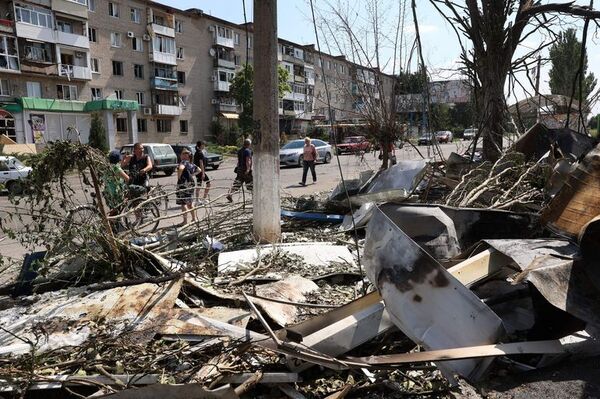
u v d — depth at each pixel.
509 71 9.84
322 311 3.91
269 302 3.89
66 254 4.86
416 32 7.02
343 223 7.25
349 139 10.71
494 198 6.78
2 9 32.25
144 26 42.00
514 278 3.18
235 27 51.00
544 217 4.30
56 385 2.72
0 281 5.20
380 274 3.21
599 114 11.98
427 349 2.95
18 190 4.62
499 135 9.55
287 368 2.95
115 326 3.49
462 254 3.74
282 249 5.62
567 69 13.16
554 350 2.99
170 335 3.27
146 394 2.32
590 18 8.09
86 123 37.69
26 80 34.34
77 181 7.50
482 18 9.49
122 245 4.90
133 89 41.88
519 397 2.77
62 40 35.44
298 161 23.81
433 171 8.14
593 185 3.94
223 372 2.80
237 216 7.00
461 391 2.85
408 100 9.54
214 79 49.66
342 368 2.75
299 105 55.84
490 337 2.90
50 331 3.45
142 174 7.88
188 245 5.91
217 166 25.69
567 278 3.12
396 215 4.01
